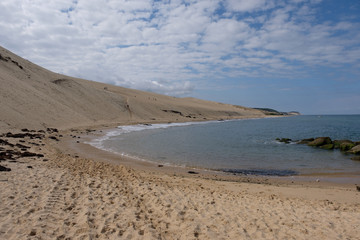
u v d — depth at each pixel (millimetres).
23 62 48625
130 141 24719
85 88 55812
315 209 7211
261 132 41219
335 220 6188
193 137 30891
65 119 32875
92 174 9539
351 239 5090
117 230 4996
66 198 6539
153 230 5105
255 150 21828
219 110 108000
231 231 5320
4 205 5676
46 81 45781
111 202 6586
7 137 16891
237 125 59562
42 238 4469
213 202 7242
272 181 12070
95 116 44281
